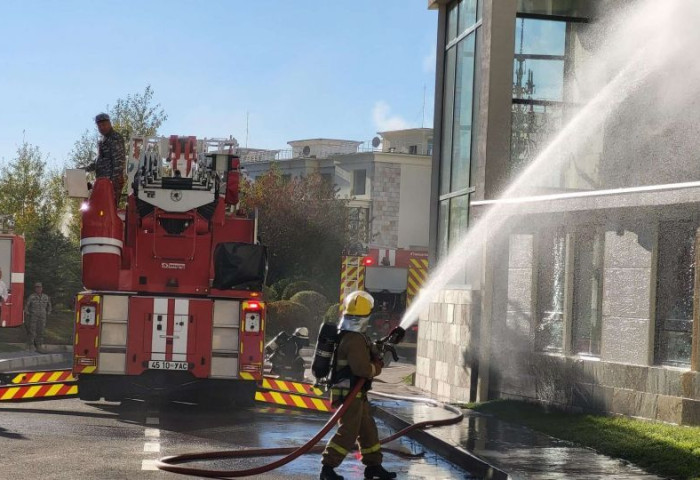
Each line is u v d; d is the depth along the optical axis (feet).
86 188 52.60
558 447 35.91
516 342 51.93
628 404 42.55
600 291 45.96
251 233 52.21
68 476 29.66
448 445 36.76
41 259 128.88
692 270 40.19
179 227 51.55
